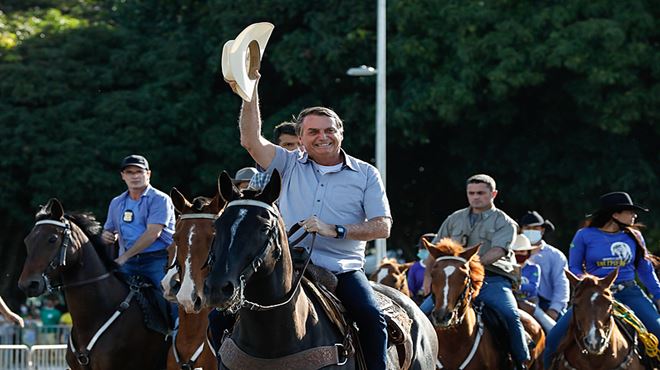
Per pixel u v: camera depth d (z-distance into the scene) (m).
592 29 25.34
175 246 9.23
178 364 9.88
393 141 28.03
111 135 28.28
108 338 10.77
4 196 27.92
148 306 10.98
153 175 28.42
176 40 29.69
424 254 15.69
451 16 26.53
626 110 25.86
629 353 11.89
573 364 11.98
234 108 29.30
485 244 12.10
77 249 10.72
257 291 6.32
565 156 27.25
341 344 6.80
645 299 12.30
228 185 6.34
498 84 25.73
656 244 27.08
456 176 28.72
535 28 26.11
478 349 11.62
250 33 6.68
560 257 14.82
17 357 20.08
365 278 7.29
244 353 6.55
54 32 29.97
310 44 28.03
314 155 7.32
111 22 32.50
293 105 28.47
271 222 6.22
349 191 7.29
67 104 28.50
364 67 24.48
